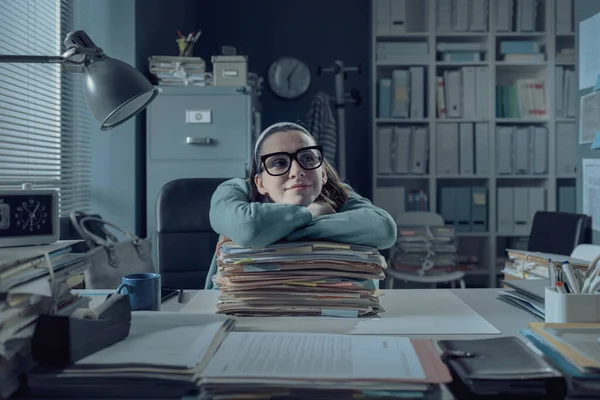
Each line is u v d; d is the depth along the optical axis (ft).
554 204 12.64
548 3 12.62
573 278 3.05
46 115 8.63
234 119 9.61
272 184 3.76
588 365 2.02
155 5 10.69
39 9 8.25
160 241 6.48
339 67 13.03
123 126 9.64
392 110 12.82
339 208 4.21
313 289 3.34
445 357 2.29
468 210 12.60
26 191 2.70
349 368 2.10
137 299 3.39
